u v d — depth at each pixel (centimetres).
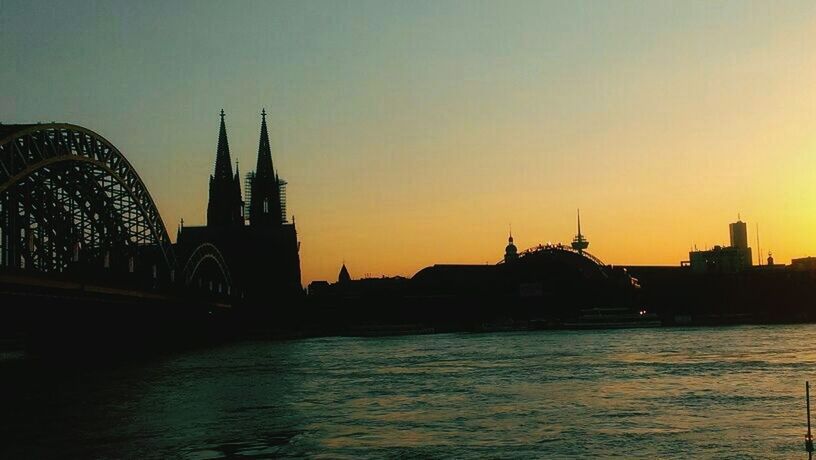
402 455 6600
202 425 7938
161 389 10762
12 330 19538
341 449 6844
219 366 14600
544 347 18550
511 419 8088
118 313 19062
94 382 11719
